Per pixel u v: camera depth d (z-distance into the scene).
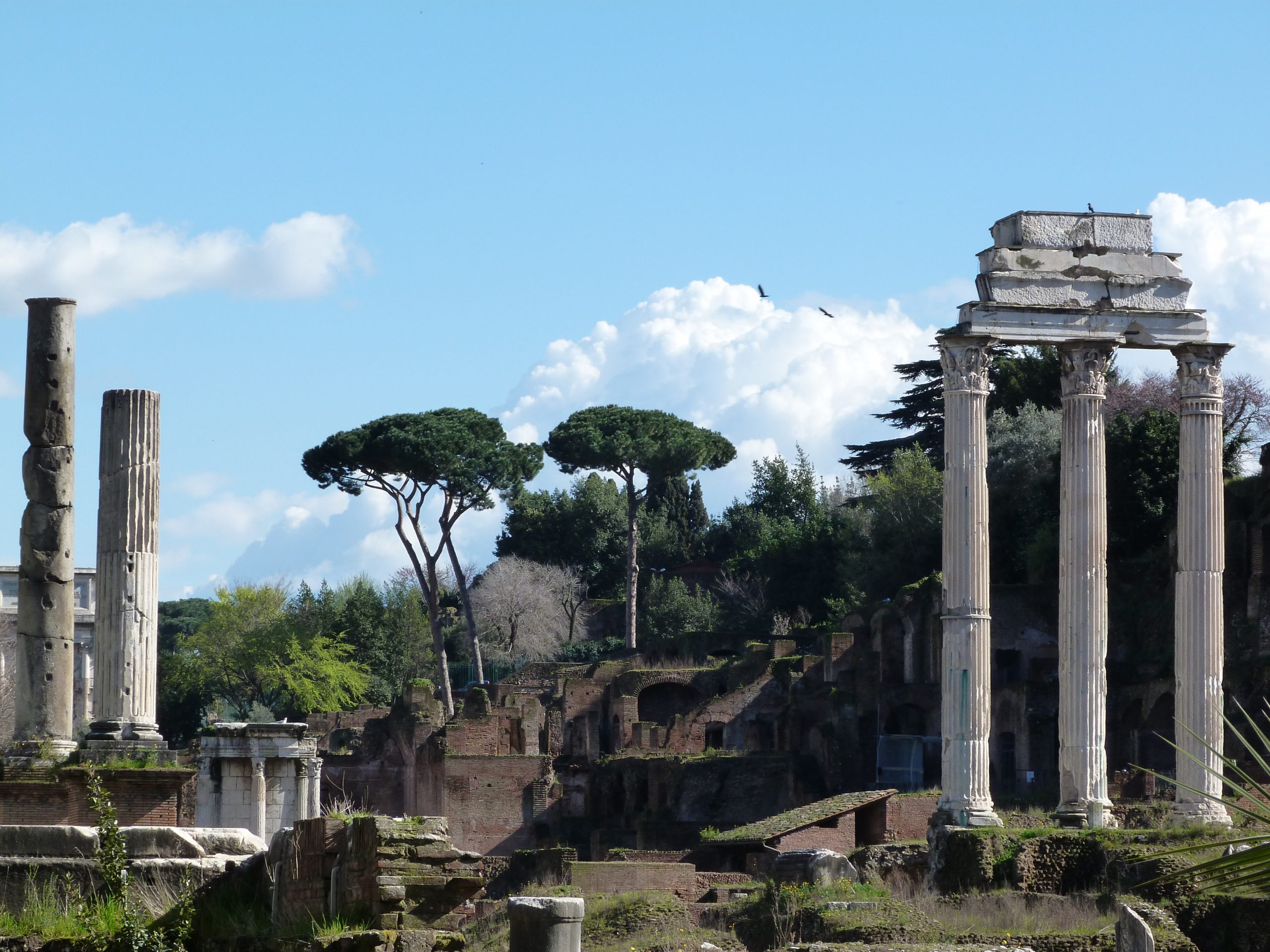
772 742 145.00
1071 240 68.69
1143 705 113.38
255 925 31.30
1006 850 60.56
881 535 161.88
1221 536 68.62
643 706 156.12
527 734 145.50
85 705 138.25
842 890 57.53
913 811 89.12
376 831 30.48
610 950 52.75
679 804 134.00
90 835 34.72
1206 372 69.00
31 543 50.41
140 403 53.31
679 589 193.50
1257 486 116.12
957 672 65.31
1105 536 67.62
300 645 170.75
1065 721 66.62
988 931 49.75
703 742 146.00
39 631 50.16
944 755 65.50
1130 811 71.44
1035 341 67.69
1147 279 68.81
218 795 81.44
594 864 73.31
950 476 66.62
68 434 50.84
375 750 153.25
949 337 66.81
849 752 134.00
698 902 66.25
